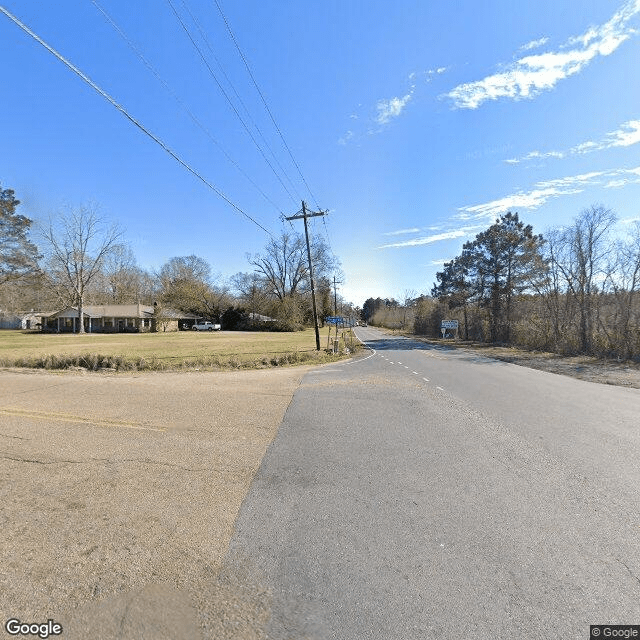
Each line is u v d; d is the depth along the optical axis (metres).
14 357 17.80
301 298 71.31
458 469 4.56
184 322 75.12
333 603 2.36
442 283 49.97
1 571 2.67
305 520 3.38
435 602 2.36
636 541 3.04
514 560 2.78
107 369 14.59
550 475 4.38
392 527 3.25
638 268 20.28
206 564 2.75
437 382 11.54
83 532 3.18
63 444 5.46
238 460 4.87
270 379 12.22
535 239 31.80
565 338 24.66
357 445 5.47
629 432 6.13
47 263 48.19
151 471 4.50
